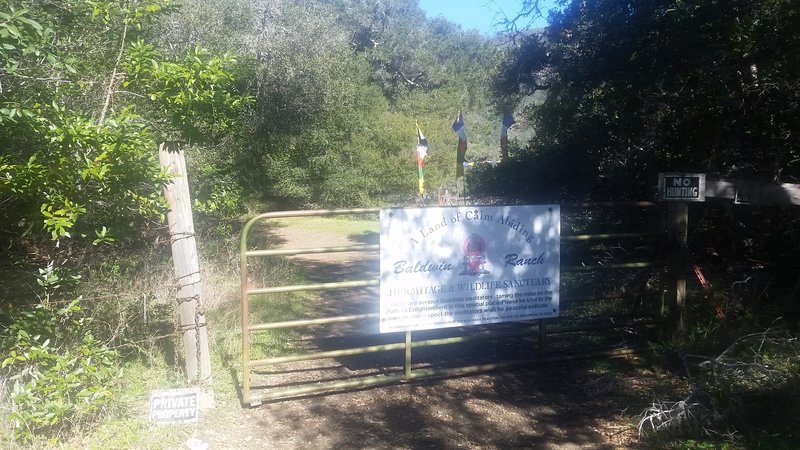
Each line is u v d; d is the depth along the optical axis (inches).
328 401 231.5
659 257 282.5
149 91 210.4
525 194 452.8
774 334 257.3
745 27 327.0
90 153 186.5
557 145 451.5
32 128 180.5
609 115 405.4
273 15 706.2
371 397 235.9
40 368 193.8
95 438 186.5
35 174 177.2
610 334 301.9
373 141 1195.3
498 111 587.2
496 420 218.4
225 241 394.6
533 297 257.3
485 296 249.9
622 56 384.5
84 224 206.7
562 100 443.5
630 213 400.2
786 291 305.4
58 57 195.3
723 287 319.3
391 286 236.8
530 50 482.3
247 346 220.1
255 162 684.1
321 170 1114.1
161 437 192.5
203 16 536.7
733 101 335.3
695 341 273.1
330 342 301.6
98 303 249.4
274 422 213.5
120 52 217.5
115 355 204.5
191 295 226.2
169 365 243.3
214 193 358.3
